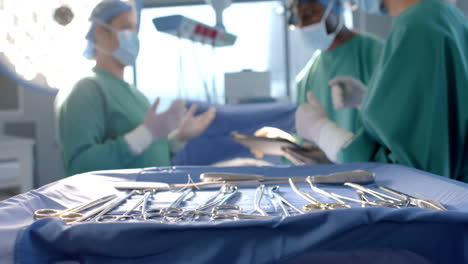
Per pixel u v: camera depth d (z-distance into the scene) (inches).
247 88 68.7
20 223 18.1
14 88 122.3
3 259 14.6
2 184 79.3
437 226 14.6
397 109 33.9
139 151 48.5
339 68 61.7
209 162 59.4
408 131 33.8
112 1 43.3
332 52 63.3
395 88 34.4
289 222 14.5
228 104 62.2
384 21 129.5
